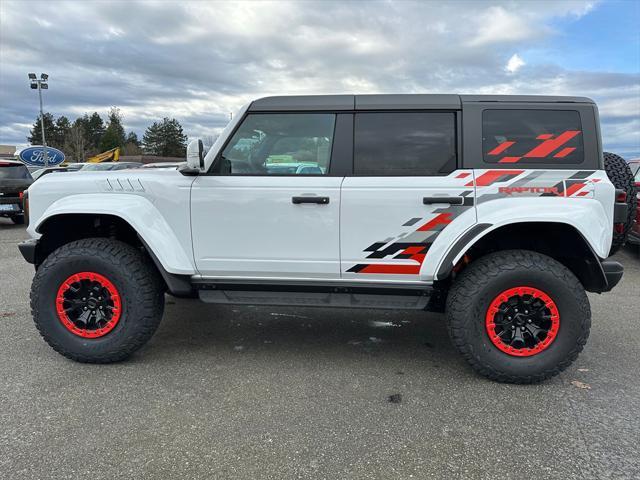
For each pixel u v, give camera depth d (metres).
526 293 3.17
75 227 3.87
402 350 3.91
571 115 3.25
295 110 3.41
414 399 3.06
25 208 3.69
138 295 3.41
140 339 3.46
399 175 3.31
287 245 3.39
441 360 3.71
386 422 2.77
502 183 3.21
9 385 3.18
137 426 2.70
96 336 3.46
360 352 3.85
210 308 4.97
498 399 3.06
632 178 3.71
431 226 3.25
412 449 2.51
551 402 3.03
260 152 3.46
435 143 3.32
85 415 2.81
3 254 8.19
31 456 2.41
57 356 3.67
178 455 2.44
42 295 3.44
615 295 5.63
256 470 2.33
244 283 3.49
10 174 11.71
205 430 2.67
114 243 3.50
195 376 3.36
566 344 3.16
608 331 4.36
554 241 3.43
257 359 3.68
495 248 3.55
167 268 3.42
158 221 3.45
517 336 3.26
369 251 3.33
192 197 3.42
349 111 3.38
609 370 3.52
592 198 3.17
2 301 5.16
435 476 2.29
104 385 3.20
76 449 2.47
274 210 3.37
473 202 3.22
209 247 3.46
